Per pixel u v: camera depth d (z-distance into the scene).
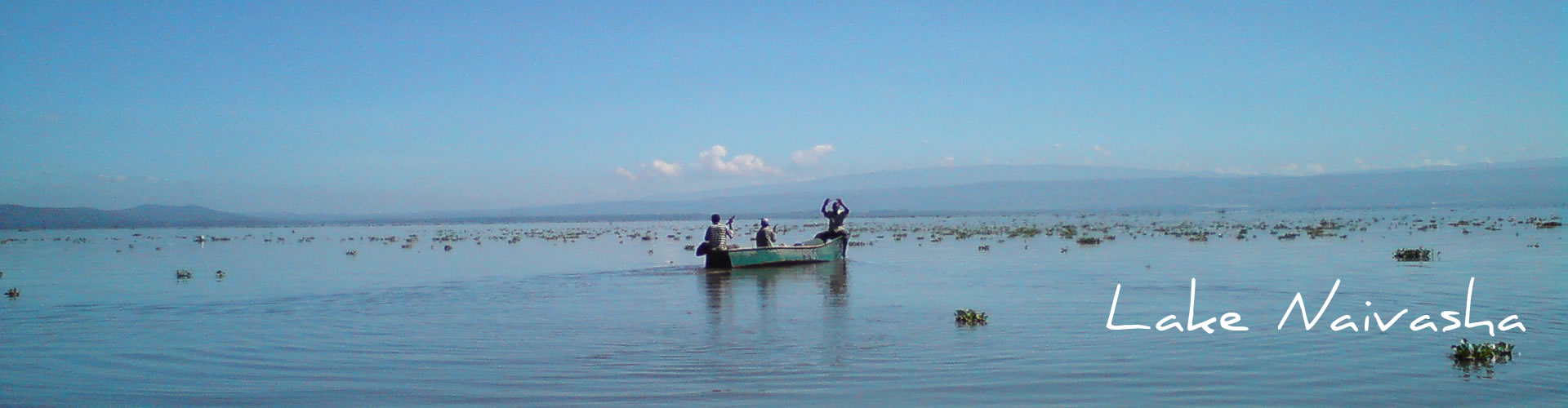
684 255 45.25
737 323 18.92
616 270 33.00
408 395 13.05
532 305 22.17
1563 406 11.77
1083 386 13.07
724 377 13.85
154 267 38.50
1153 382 13.25
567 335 17.58
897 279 28.17
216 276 32.88
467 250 52.25
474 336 17.59
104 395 13.30
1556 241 44.81
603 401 12.57
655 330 18.06
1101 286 25.19
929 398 12.54
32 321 20.38
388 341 17.14
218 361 15.45
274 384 13.77
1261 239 51.38
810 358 15.11
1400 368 13.84
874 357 15.10
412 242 64.50
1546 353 14.75
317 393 13.21
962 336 16.94
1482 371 13.55
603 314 20.47
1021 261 35.47
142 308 22.42
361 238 75.75
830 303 22.16
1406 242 46.31
